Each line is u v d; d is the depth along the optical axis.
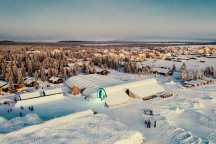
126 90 64.31
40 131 33.09
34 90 76.69
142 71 117.88
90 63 153.62
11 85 69.94
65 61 155.25
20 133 32.19
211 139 34.78
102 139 30.27
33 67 115.75
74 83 82.62
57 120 38.03
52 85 86.19
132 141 31.14
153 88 67.62
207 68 109.44
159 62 184.75
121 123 37.50
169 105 52.88
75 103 56.91
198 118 44.28
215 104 56.28
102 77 91.69
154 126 38.19
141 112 47.41
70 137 30.88
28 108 52.41
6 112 49.00
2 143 28.42
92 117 40.69
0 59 116.06
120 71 131.75
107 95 57.88
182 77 95.19
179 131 36.47
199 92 69.88
